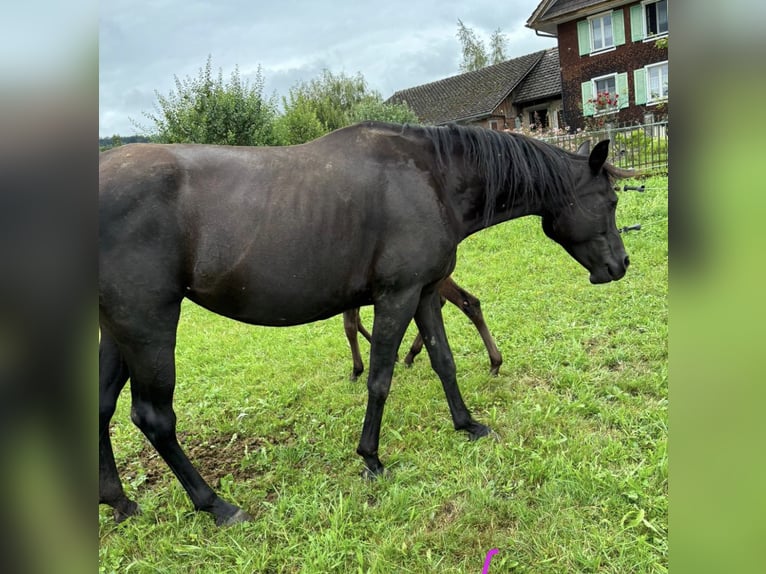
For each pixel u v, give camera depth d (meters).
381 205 2.63
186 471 2.62
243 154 2.55
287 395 4.15
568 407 3.31
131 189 2.27
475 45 44.06
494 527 2.42
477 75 29.30
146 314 2.34
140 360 2.40
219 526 2.61
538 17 22.81
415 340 4.41
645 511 2.38
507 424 3.25
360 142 2.72
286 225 2.46
